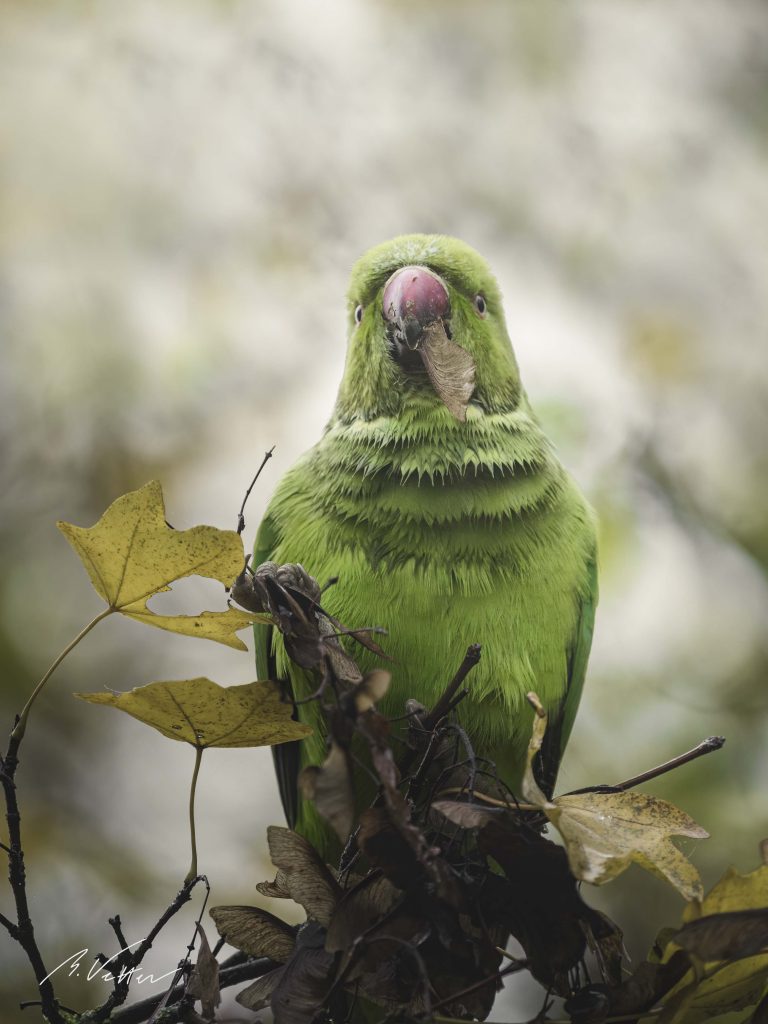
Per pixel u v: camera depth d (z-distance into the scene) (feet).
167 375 39.58
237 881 35.06
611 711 34.58
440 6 45.73
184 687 13.20
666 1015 12.45
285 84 44.32
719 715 34.60
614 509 35.99
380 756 12.02
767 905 12.15
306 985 13.14
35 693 13.73
